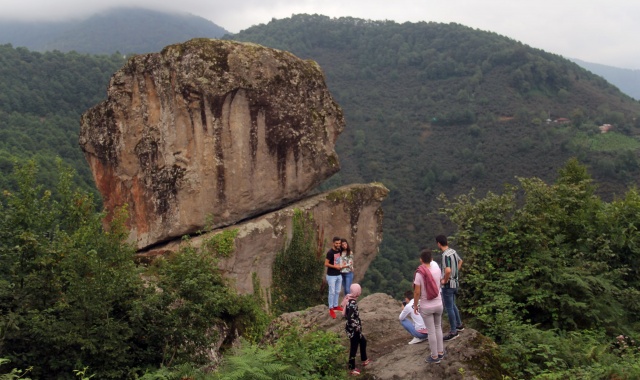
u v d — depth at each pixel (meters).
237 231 14.66
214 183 15.03
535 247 11.20
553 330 9.88
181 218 14.91
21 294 9.06
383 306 10.88
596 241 12.14
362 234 17.73
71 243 9.07
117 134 15.70
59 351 8.75
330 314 10.83
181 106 14.75
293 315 11.08
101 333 8.75
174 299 9.45
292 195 16.36
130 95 15.62
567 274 10.57
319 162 16.64
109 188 16.02
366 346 9.29
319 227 16.62
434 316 7.71
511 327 9.16
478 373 7.45
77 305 8.82
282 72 15.80
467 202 12.22
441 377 7.52
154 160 15.31
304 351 8.58
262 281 15.24
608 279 11.23
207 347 9.81
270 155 15.73
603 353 8.57
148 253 14.84
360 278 18.00
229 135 15.08
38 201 9.75
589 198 13.90
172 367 8.76
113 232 9.54
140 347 9.48
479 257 11.38
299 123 16.11
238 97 15.06
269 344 9.28
